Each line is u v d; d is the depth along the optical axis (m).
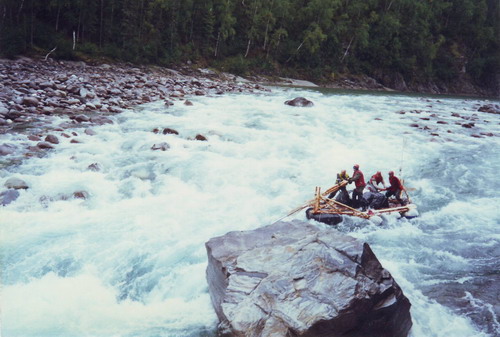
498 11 91.44
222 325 5.50
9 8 40.41
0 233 7.64
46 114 17.03
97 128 15.73
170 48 49.28
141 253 7.38
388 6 76.69
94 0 43.91
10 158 11.55
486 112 31.91
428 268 7.58
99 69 37.12
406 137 18.45
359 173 9.77
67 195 9.43
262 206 9.93
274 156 14.02
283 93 35.38
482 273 7.45
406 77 73.81
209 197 10.27
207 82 37.03
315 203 9.38
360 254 5.66
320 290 5.24
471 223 9.75
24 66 31.22
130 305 6.10
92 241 7.64
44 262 6.85
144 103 22.34
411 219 9.82
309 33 61.78
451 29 86.56
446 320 5.98
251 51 60.22
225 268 5.84
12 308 5.73
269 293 5.29
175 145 14.31
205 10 53.78
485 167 14.48
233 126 18.02
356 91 53.22
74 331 5.39
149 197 10.05
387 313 5.23
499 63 82.69
